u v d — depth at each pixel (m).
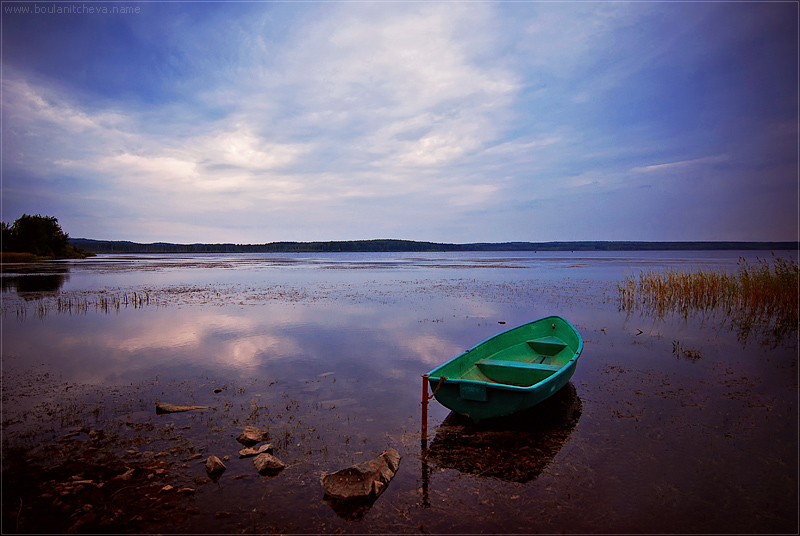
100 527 5.14
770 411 8.77
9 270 49.44
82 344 14.52
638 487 6.13
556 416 8.55
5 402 9.20
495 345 10.91
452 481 6.30
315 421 8.34
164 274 47.84
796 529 5.23
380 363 12.38
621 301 24.19
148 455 6.90
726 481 6.26
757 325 17.25
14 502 5.57
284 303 23.95
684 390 10.02
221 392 9.96
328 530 5.20
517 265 69.94
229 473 6.40
